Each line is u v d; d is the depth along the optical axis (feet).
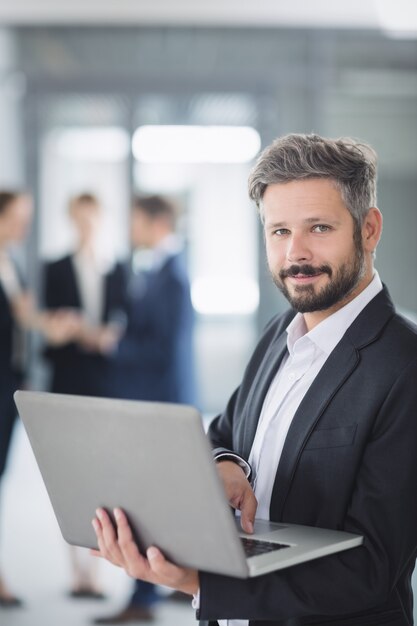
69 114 22.03
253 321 22.93
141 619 11.43
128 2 19.04
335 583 4.25
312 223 4.60
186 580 4.15
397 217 21.56
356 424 4.49
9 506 16.71
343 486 4.50
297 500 4.64
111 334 14.23
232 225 22.56
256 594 4.17
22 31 21.71
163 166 22.29
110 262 15.62
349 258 4.65
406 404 4.40
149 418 3.88
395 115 21.54
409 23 11.16
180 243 14.58
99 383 13.84
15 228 13.84
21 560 13.64
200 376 23.02
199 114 22.07
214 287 22.72
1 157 21.97
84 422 4.14
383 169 21.54
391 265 21.56
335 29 21.38
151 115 22.08
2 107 21.90
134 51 21.84
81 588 12.51
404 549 4.39
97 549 4.42
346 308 4.77
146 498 4.03
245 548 4.17
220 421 5.87
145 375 13.48
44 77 21.86
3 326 13.19
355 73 21.49
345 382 4.61
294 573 4.25
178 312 13.34
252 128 22.00
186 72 21.85
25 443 21.44
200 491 3.83
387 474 4.37
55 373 14.14
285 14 19.71
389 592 4.46
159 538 4.07
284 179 4.62
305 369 4.92
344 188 4.59
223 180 22.38
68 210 15.55
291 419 4.86
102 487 4.18
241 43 21.74
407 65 21.42
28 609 11.71
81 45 21.79
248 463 5.11
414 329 4.69
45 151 22.04
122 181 22.21
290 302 4.75
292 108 21.76
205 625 4.90
